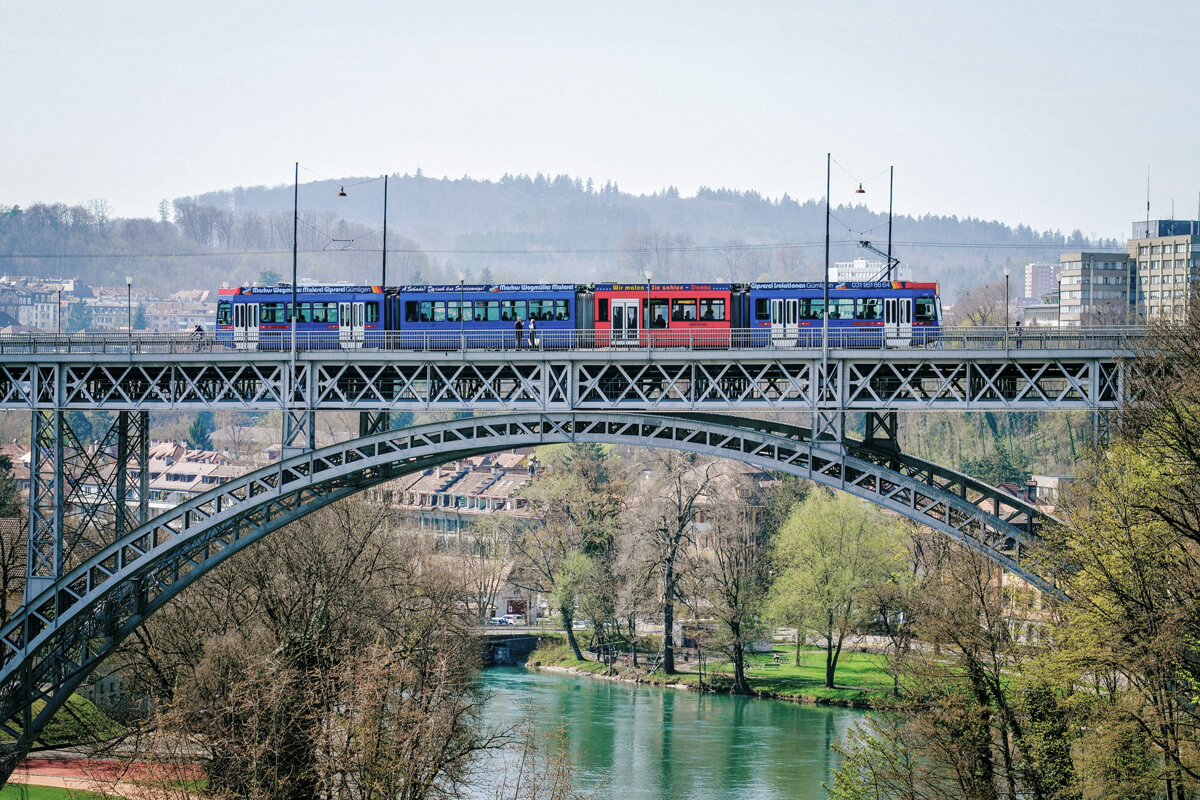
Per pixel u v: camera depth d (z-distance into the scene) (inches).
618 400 2394.2
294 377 2422.5
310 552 2790.4
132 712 2637.8
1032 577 2196.1
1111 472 2087.8
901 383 2377.0
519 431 2437.3
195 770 2132.1
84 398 2445.9
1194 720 1891.0
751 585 4387.3
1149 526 1940.2
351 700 2046.0
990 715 2037.4
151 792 1937.7
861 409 2345.0
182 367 2454.5
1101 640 1888.5
